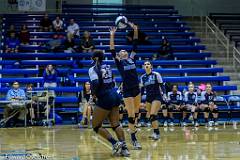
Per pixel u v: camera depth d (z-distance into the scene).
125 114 13.95
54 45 18.17
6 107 13.52
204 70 17.12
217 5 23.45
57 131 12.35
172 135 11.20
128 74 8.82
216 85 16.81
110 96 7.72
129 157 7.77
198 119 14.78
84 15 21.16
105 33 19.75
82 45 18.17
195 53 18.56
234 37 20.81
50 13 21.94
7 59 17.61
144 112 13.57
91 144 9.55
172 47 18.94
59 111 14.62
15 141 10.11
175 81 16.16
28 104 13.84
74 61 17.09
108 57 17.80
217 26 21.36
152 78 10.06
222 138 10.57
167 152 8.34
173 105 13.84
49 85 15.25
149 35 20.03
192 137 10.77
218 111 14.62
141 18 21.47
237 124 14.23
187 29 20.94
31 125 13.87
